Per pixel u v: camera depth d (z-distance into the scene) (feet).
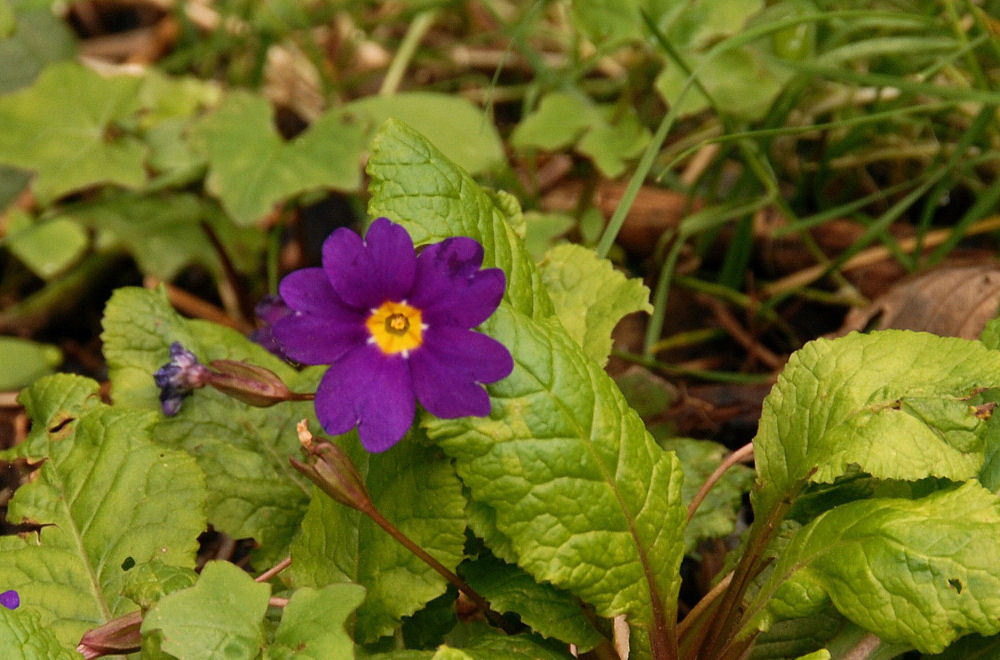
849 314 1.69
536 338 1.30
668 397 1.62
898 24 1.73
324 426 1.27
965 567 1.27
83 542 1.38
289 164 1.72
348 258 1.28
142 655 1.28
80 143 1.77
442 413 1.27
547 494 1.29
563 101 1.76
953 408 1.33
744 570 1.37
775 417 1.39
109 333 1.47
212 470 1.45
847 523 1.32
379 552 1.35
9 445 1.68
